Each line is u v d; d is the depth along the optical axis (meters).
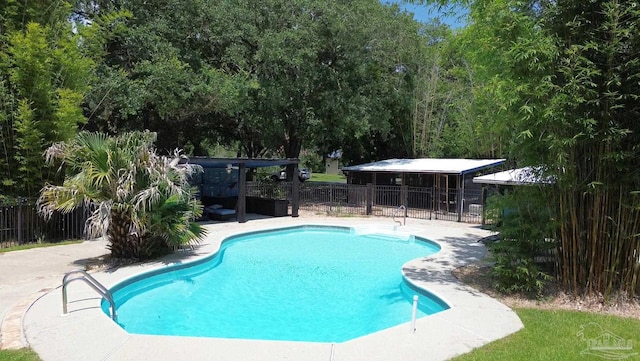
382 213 24.12
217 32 22.22
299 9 23.33
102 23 17.30
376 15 25.03
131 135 10.97
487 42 8.70
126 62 21.11
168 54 20.02
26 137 12.77
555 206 8.40
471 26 13.33
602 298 7.89
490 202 9.59
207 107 22.61
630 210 7.59
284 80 23.56
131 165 10.34
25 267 10.25
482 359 5.43
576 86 7.05
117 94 18.97
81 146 10.63
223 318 8.39
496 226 9.41
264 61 22.77
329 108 24.52
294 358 5.36
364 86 25.52
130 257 11.22
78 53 14.96
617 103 7.32
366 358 5.41
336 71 24.69
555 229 8.36
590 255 8.02
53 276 9.44
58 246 12.90
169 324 7.99
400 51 26.20
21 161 13.02
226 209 21.80
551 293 8.44
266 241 17.19
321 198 28.64
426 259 12.02
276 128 24.94
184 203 11.44
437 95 30.36
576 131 7.50
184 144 31.67
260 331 7.76
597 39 7.31
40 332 6.13
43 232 13.85
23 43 12.79
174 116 23.91
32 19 14.15
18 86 13.00
